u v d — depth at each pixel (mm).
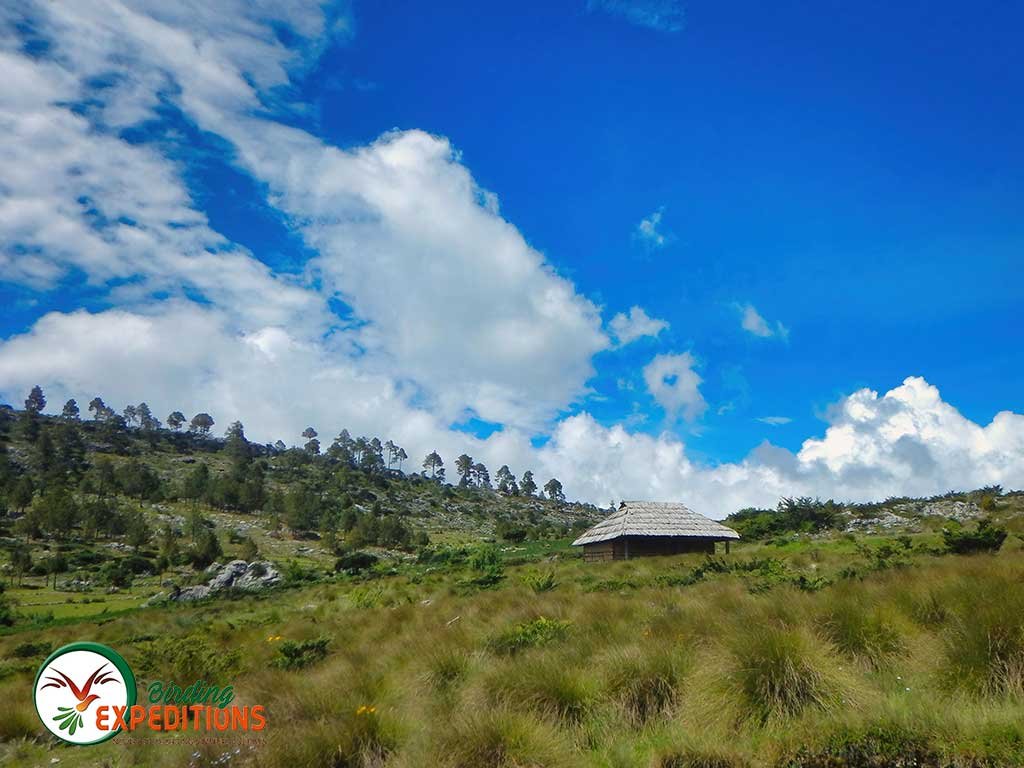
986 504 47156
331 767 6836
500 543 99750
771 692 7047
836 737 5730
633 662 8156
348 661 11633
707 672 7648
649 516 42688
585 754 6672
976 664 6777
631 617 11984
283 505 150750
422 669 9852
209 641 15609
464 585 28141
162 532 124625
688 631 9594
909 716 5926
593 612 12375
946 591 9070
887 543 29750
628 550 41062
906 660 7738
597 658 8766
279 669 12352
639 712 7516
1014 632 6852
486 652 10625
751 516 62125
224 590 55656
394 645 12367
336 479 189000
